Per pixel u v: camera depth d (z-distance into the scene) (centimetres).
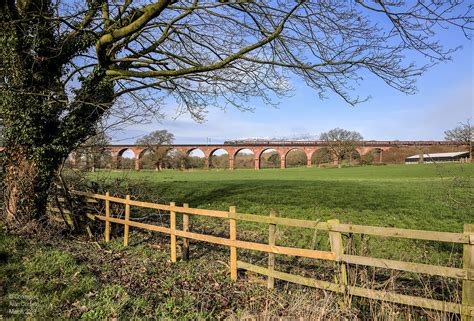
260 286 618
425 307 438
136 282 616
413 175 3944
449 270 422
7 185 970
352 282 512
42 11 887
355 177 3997
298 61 806
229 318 477
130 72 885
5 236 805
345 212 1471
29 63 944
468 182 1443
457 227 1202
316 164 9431
